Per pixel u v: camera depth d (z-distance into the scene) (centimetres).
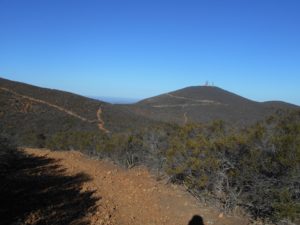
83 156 1387
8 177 962
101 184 940
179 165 891
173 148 938
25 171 1060
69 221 667
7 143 1219
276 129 804
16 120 3794
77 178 995
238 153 755
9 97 4700
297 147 648
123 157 1218
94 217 695
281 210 613
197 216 715
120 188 906
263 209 689
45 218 672
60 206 747
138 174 1064
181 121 7419
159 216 720
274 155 683
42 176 1006
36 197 798
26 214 684
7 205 727
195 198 821
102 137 1500
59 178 990
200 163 782
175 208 762
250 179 694
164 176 998
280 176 659
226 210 730
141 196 839
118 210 748
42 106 4772
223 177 755
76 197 816
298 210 593
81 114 4891
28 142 2364
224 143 757
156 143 1139
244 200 714
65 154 1414
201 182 764
